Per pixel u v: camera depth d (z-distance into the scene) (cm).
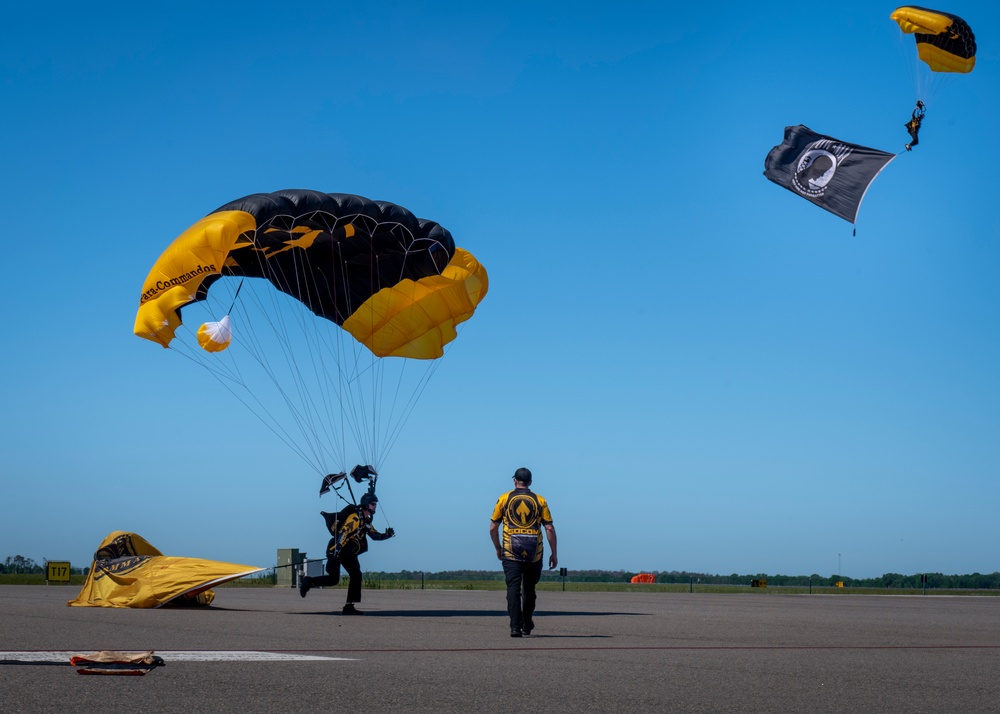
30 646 934
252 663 810
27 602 1836
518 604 1148
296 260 1767
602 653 966
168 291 1579
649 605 2222
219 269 1577
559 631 1269
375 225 1688
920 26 2128
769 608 2134
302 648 956
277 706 600
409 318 1906
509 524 1166
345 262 1814
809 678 777
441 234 1778
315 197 1620
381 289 1866
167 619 1371
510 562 1160
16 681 680
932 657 968
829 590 4806
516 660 886
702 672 809
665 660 904
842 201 2142
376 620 1423
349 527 1571
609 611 1867
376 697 643
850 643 1130
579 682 737
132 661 758
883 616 1817
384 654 914
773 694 685
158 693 642
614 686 718
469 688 694
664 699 657
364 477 1611
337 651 933
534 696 662
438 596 2566
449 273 1911
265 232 1653
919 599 3219
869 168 2131
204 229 1559
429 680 731
